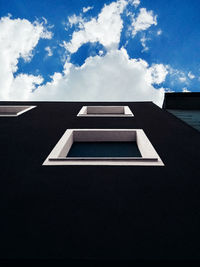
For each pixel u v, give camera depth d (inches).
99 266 75.3
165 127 268.1
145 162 155.1
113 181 130.1
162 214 98.2
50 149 188.9
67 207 104.2
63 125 280.2
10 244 81.6
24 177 136.5
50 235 85.6
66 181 130.6
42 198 112.5
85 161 157.3
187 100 496.7
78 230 88.0
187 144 201.3
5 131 250.8
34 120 313.0
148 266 74.6
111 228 89.0
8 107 469.1
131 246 79.5
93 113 474.9
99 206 104.7
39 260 75.8
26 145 200.1
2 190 121.3
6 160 164.7
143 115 358.3
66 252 77.5
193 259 74.2
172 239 82.7
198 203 106.9
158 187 123.0
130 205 105.4
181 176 136.3
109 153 214.2
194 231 87.0
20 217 97.3
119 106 472.4
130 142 247.3
